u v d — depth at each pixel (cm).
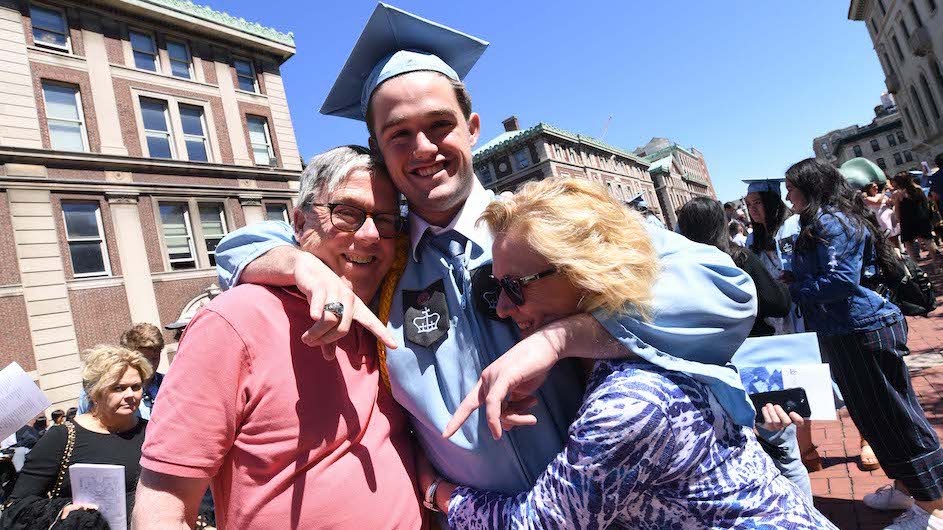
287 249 125
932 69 2533
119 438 239
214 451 112
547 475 105
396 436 138
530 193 116
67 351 1180
